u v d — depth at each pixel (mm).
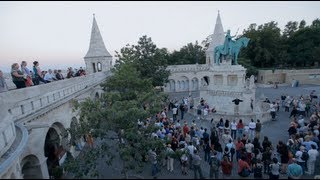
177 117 26109
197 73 51219
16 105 11094
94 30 36344
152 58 37656
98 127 12117
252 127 17594
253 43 58750
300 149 12023
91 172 10016
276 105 25266
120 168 12469
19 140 8945
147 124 14359
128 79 21094
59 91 15492
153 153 12289
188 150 12930
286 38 62250
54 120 14234
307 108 22906
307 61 56500
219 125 18375
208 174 12484
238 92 24891
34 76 15211
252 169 11922
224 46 26000
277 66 60625
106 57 36594
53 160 12203
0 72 12312
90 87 22516
